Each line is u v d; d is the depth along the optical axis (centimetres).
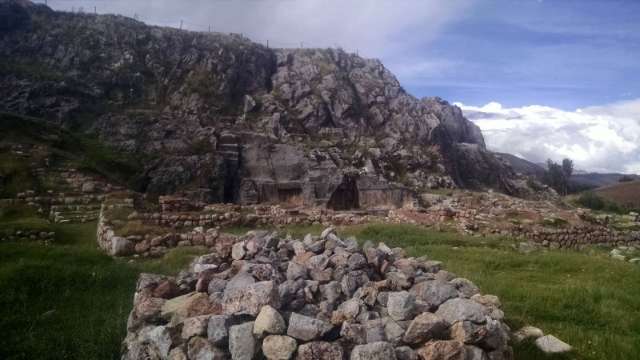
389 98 8906
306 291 617
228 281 672
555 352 698
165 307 630
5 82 6412
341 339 539
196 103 7331
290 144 6581
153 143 5912
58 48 7756
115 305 920
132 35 8350
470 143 10275
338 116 8075
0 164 2933
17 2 8331
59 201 2666
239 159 6147
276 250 816
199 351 526
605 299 986
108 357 691
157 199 2764
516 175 9175
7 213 2420
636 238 2645
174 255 1437
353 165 6725
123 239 1538
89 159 4469
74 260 1274
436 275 768
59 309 894
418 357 534
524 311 889
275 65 9075
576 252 1927
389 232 1950
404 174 7006
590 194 7956
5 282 965
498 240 1936
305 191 5819
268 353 515
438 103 10538
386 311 608
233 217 2244
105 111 6594
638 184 10150
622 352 708
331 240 809
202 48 8450
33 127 4153
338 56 9662
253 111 7631
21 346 718
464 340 549
